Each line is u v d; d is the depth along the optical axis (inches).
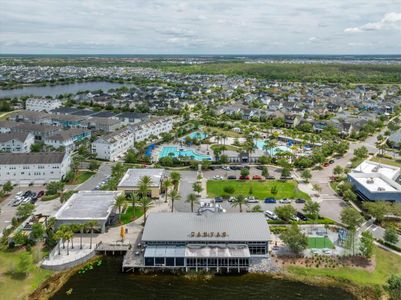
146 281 4670.3
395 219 6190.9
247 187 7573.8
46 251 5157.5
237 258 4817.9
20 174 7736.2
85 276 4744.1
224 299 4338.1
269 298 4357.8
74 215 5767.7
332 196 7185.0
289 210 5979.3
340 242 5398.6
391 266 4899.1
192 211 6343.5
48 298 4303.6
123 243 5369.1
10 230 5526.6
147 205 6235.2
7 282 4483.3
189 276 4768.7
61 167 7785.4
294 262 4965.6
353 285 4557.1
